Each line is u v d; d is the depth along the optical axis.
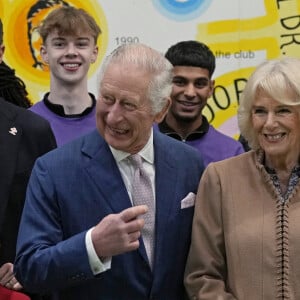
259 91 1.63
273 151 1.65
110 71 1.53
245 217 1.67
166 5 2.95
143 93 1.53
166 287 1.67
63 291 1.64
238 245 1.65
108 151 1.65
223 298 1.63
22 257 1.55
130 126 1.55
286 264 1.61
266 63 1.67
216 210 1.71
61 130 2.49
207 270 1.68
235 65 2.99
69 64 2.47
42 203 1.60
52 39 2.47
